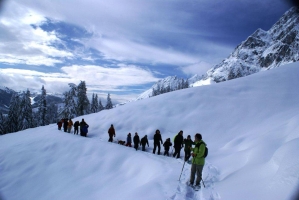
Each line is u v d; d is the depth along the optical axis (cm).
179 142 1301
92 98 6022
